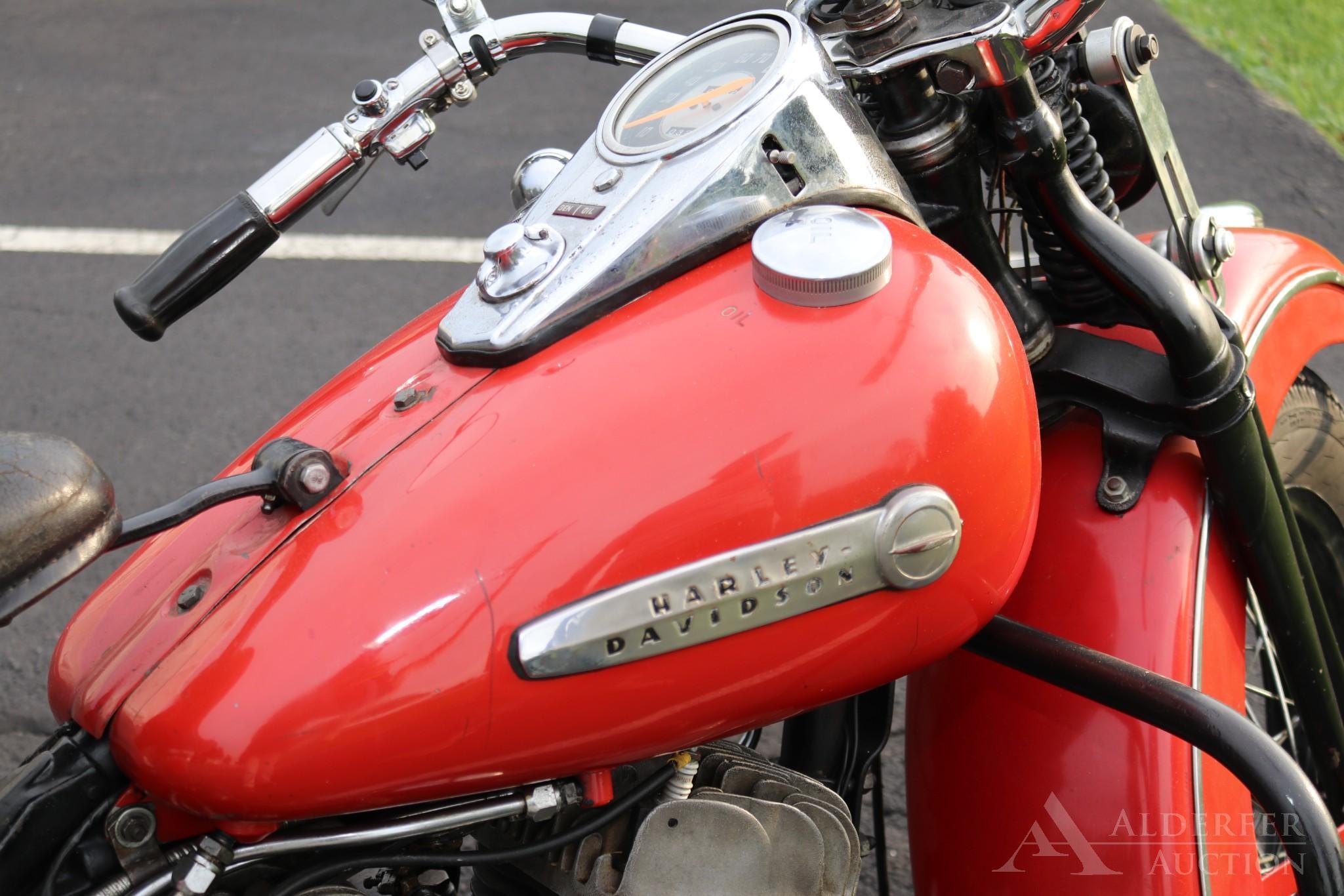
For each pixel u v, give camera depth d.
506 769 0.85
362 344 3.17
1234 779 1.15
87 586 2.41
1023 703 1.15
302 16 5.16
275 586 0.84
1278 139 3.95
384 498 0.86
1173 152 1.29
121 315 1.07
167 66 4.75
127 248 3.64
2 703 2.15
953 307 0.93
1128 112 1.25
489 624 0.82
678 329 0.91
